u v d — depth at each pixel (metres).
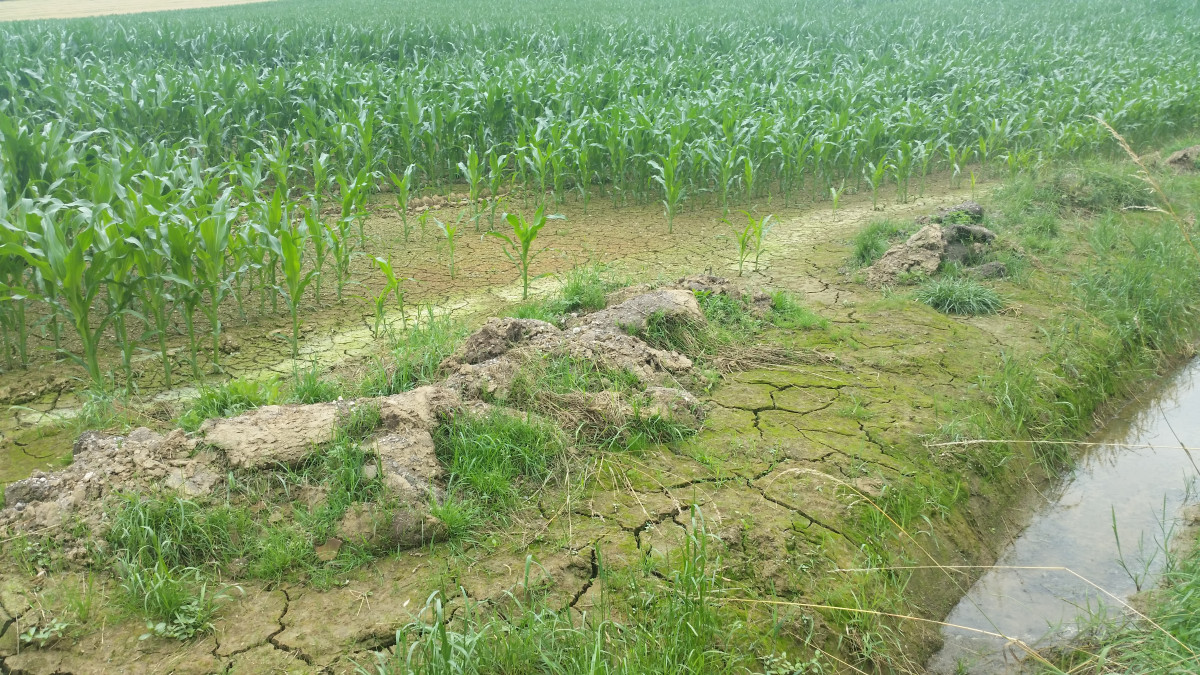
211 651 3.41
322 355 6.44
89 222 5.82
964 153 11.95
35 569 3.74
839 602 3.96
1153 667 3.58
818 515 4.45
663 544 4.14
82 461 4.31
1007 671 3.95
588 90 13.58
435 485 4.39
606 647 3.46
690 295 6.69
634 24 26.12
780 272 8.49
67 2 46.41
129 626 3.50
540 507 4.41
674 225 10.30
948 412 5.59
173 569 3.79
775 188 12.33
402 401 4.85
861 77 16.48
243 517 4.02
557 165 10.70
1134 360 7.11
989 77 17.44
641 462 4.83
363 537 4.02
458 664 3.21
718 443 5.08
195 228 5.95
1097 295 7.73
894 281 7.99
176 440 4.35
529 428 4.77
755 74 17.47
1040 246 8.91
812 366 6.21
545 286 7.97
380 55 21.05
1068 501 5.41
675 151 9.97
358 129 11.14
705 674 3.42
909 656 3.96
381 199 11.38
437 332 6.33
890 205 11.36
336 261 8.27
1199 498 5.41
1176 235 9.11
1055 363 6.48
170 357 6.36
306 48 20.66
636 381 5.54
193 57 20.00
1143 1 35.44
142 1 46.84
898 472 4.92
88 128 11.50
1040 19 30.23
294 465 4.37
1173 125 15.38
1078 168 11.32
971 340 6.75
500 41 22.83
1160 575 4.57
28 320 6.95
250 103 12.66
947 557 4.62
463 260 8.82
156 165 7.97
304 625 3.56
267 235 6.45
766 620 3.76
